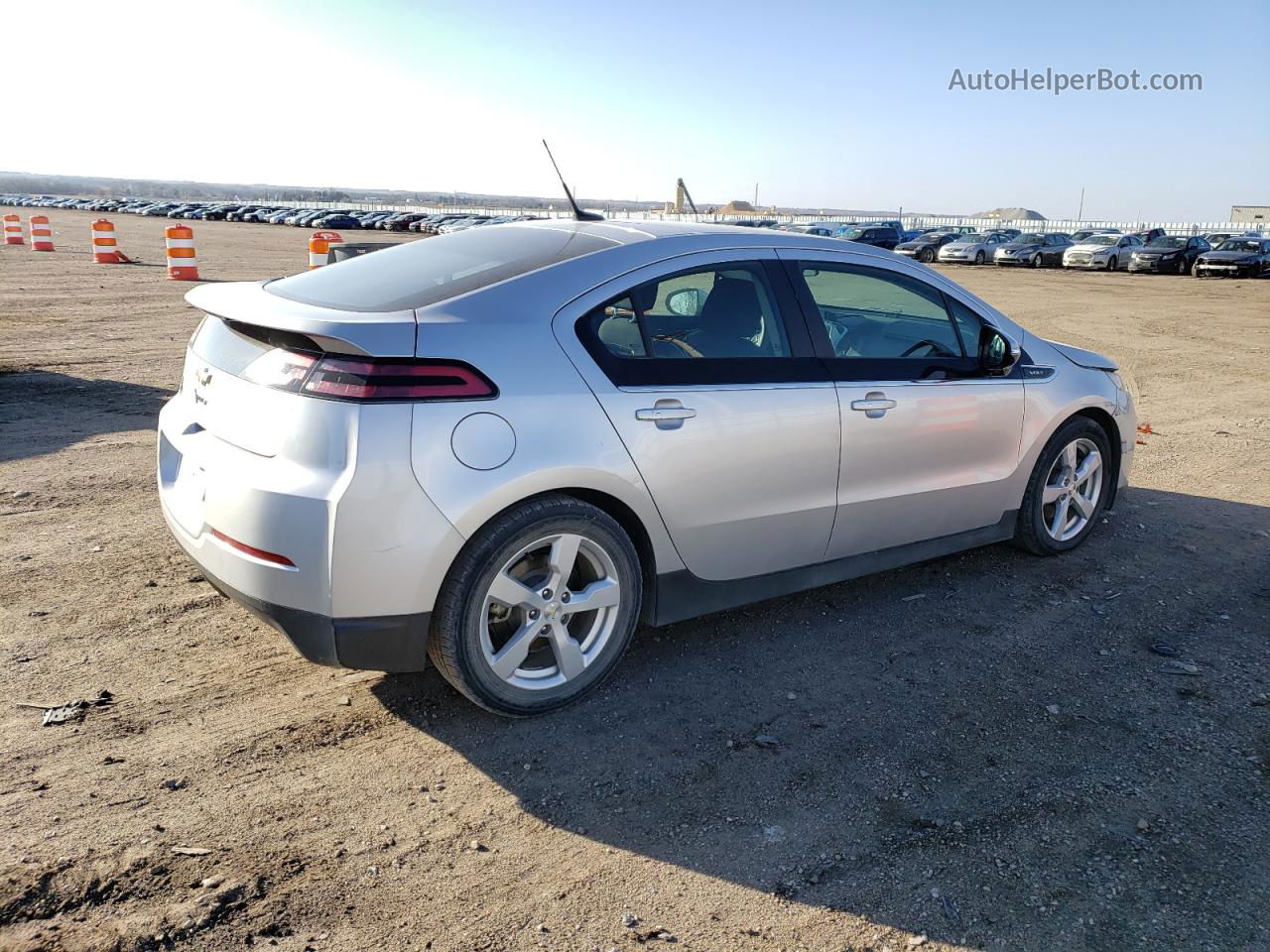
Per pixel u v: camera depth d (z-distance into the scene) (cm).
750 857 253
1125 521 536
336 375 269
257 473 276
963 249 3866
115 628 369
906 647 377
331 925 223
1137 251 3216
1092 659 370
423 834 257
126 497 521
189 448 310
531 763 292
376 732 306
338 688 332
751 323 352
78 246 2866
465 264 332
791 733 313
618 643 327
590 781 284
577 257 326
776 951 220
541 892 238
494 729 309
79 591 400
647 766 292
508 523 290
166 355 988
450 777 283
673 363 326
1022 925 229
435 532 275
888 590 432
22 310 1291
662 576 337
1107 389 476
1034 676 355
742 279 353
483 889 238
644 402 313
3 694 317
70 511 495
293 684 334
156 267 2145
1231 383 1010
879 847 257
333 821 261
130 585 408
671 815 269
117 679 331
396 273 333
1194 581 450
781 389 347
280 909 227
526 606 303
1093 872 249
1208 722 325
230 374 300
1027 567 463
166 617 380
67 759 283
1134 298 2089
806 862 251
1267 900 239
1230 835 265
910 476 395
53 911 221
